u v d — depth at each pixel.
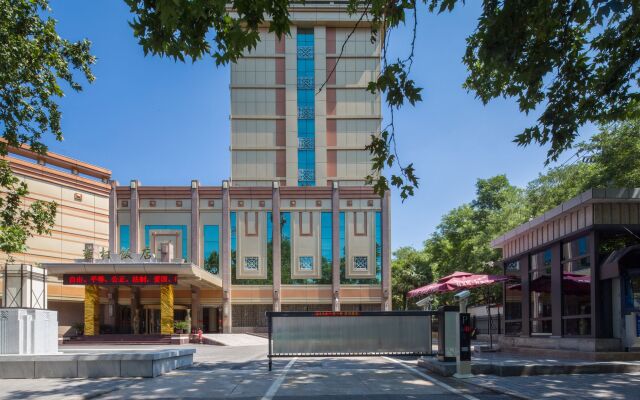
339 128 57.28
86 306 36.78
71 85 17.52
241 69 57.66
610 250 16.42
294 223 50.19
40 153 17.73
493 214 39.28
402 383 11.83
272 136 57.03
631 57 10.89
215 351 26.94
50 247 39.53
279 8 9.10
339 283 49.38
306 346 15.50
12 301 16.36
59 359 13.55
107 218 44.38
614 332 14.65
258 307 49.44
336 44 58.31
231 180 56.22
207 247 49.34
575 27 11.32
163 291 36.66
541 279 19.48
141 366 13.45
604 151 21.28
